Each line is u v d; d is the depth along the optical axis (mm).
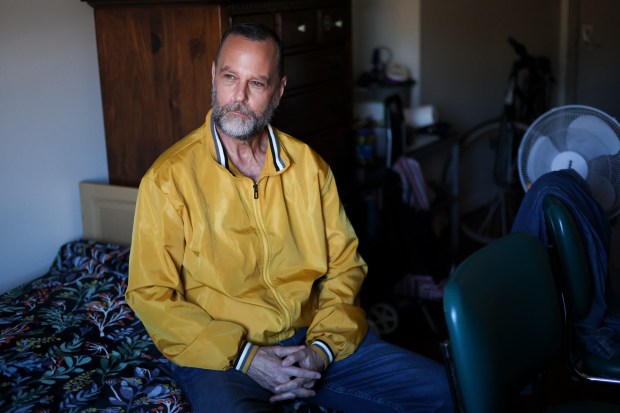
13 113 2381
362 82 3709
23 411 1706
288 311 1878
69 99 2564
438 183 3980
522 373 1521
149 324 1806
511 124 4043
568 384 2633
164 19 2393
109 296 2229
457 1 4141
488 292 1437
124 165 2613
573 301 1896
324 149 2898
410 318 3221
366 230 3064
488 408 1373
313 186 1963
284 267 1917
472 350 1346
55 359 1908
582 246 1906
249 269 1866
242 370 1749
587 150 2436
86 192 2609
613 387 2600
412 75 3855
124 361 1954
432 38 3926
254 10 2445
